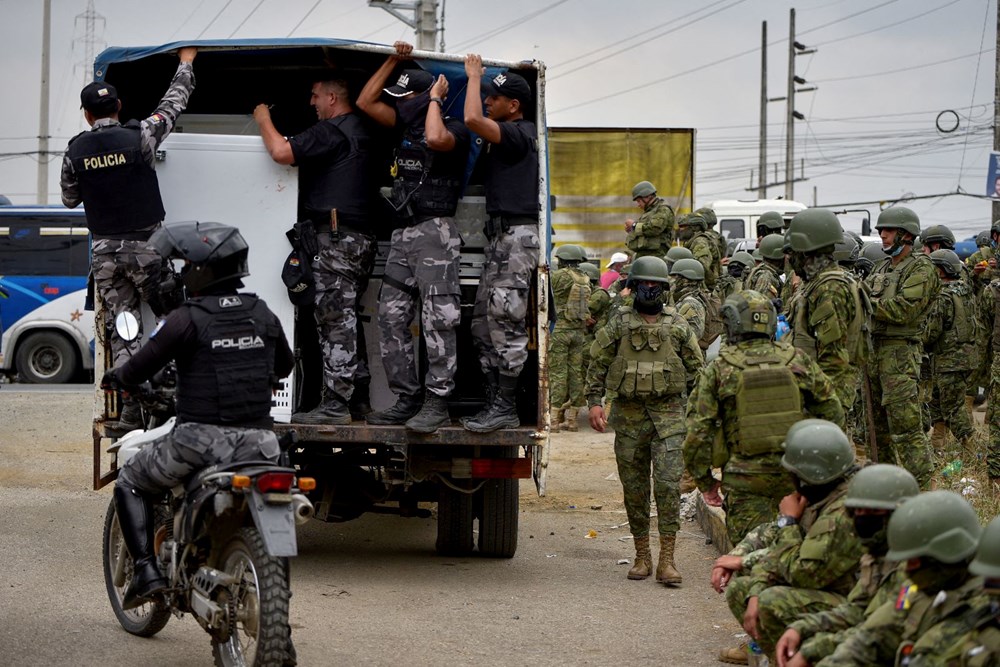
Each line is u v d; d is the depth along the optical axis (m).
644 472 8.04
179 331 5.22
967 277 12.38
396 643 6.21
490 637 6.42
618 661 6.05
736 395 6.05
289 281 7.47
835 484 4.89
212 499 5.15
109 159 7.19
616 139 20.34
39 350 19.70
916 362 9.18
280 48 7.79
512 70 7.75
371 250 7.77
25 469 11.62
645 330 7.79
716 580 5.36
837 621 4.38
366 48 7.61
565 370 15.39
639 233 13.37
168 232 5.36
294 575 7.82
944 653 3.49
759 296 6.16
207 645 6.01
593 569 8.34
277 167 7.59
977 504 9.12
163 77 8.61
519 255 7.55
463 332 8.60
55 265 20.05
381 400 8.25
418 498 8.42
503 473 7.74
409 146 7.53
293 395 7.70
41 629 6.16
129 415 7.51
